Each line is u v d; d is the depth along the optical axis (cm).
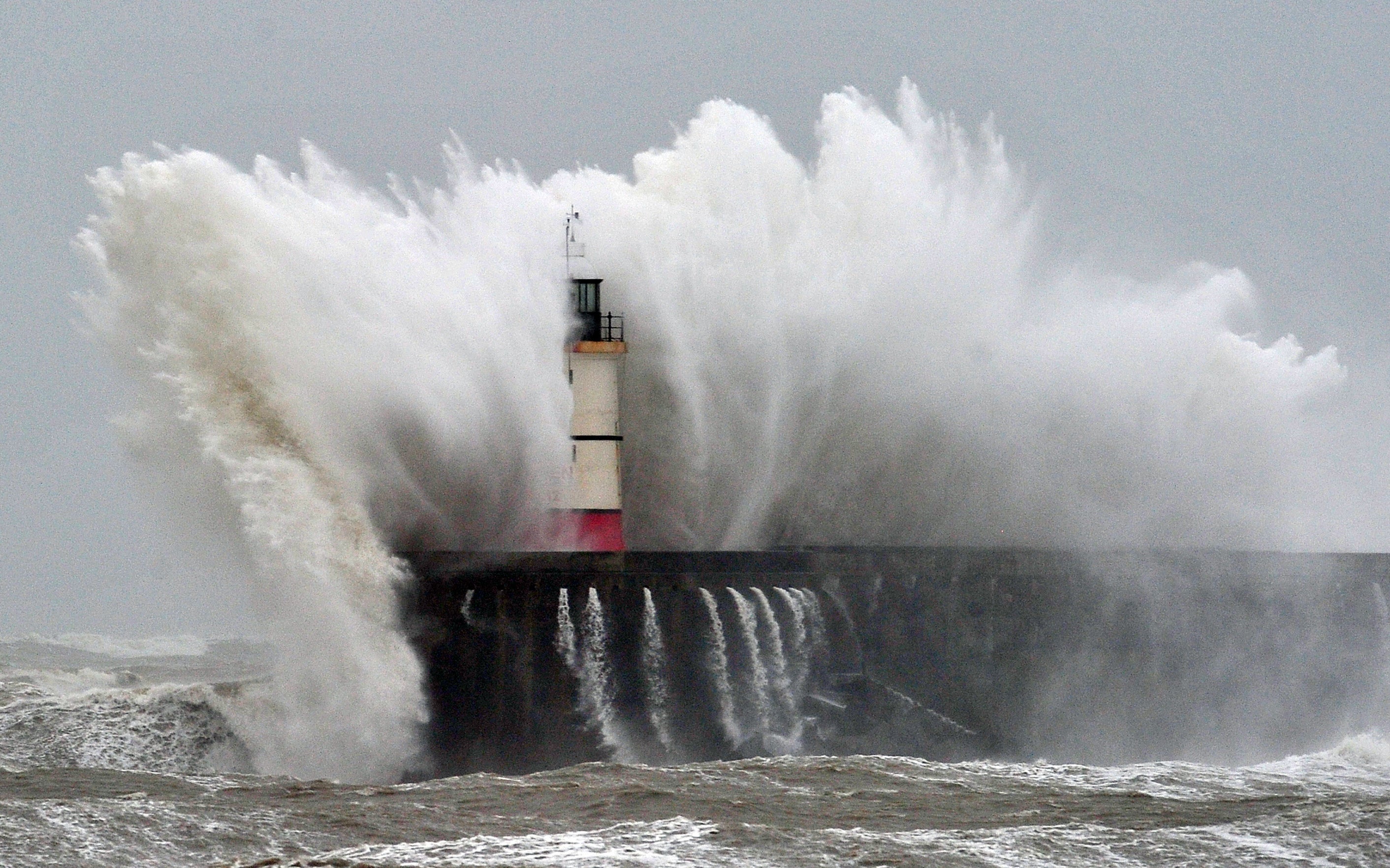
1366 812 8169
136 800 8156
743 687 10588
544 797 8412
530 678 10131
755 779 8888
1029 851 7531
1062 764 10375
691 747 10362
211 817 7831
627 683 10294
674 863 7219
